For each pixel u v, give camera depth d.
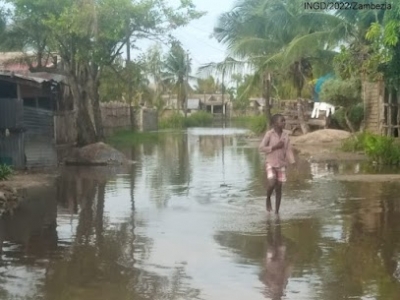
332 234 8.65
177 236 8.70
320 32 23.80
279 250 7.79
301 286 6.26
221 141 33.59
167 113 63.94
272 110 38.62
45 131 18.44
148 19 23.42
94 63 23.53
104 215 10.45
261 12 29.22
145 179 15.77
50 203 11.77
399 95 20.31
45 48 25.62
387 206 10.81
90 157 19.94
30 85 17.86
